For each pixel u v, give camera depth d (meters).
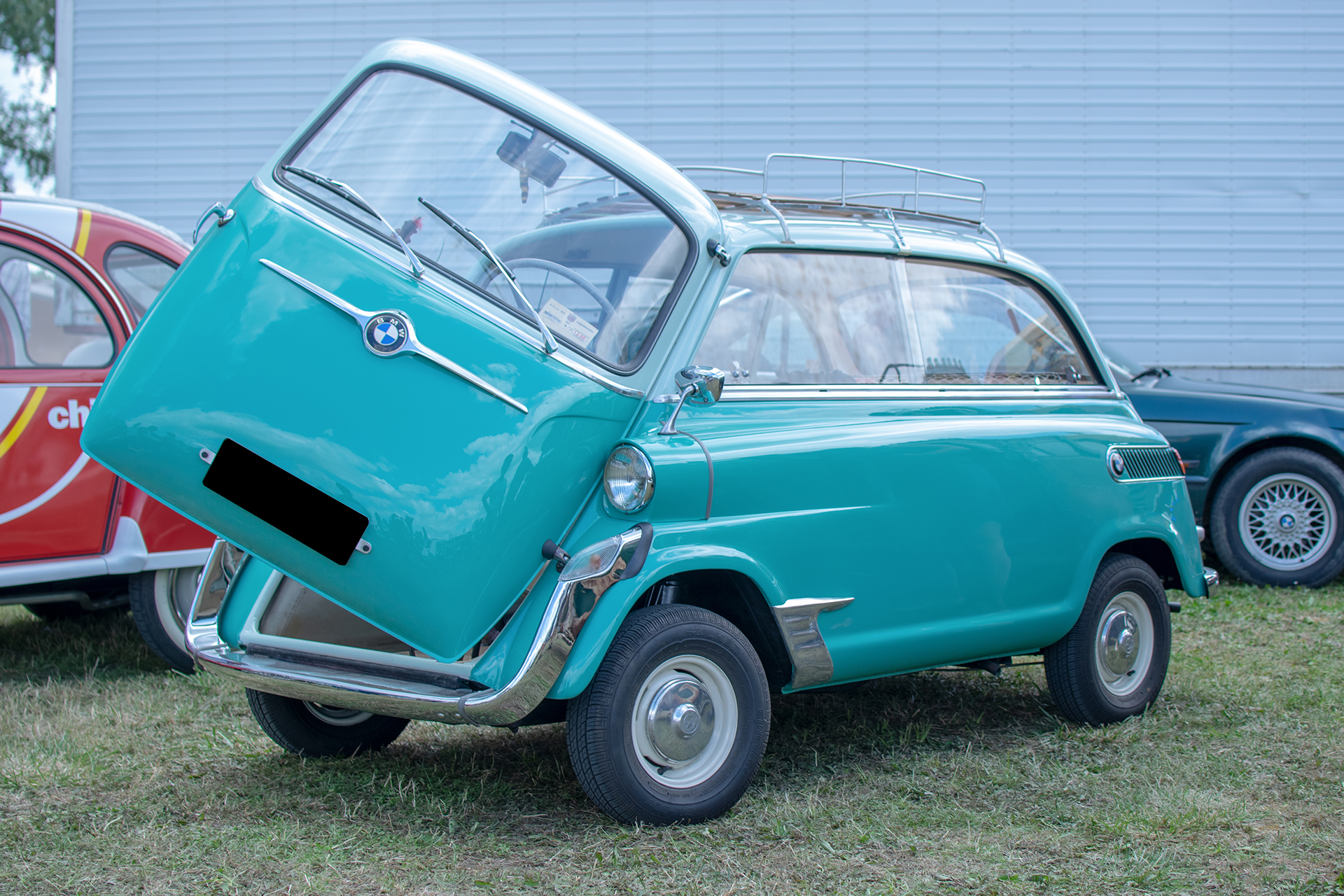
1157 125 9.67
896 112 9.65
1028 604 4.02
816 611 3.43
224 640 3.63
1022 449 4.03
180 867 2.92
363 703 3.17
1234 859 3.02
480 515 2.99
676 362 3.37
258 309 3.00
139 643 5.93
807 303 3.77
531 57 9.70
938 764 3.85
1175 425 7.65
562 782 3.59
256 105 9.77
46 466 4.90
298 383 2.97
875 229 4.11
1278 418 7.45
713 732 3.28
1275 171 9.69
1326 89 9.68
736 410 3.47
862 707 4.59
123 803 3.40
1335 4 9.66
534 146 3.38
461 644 2.99
